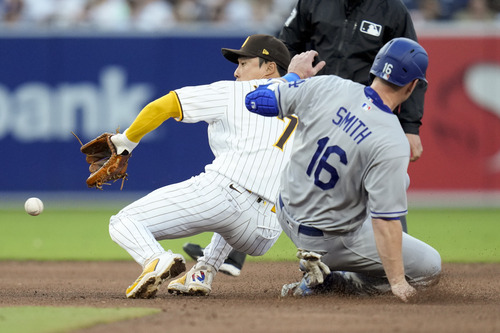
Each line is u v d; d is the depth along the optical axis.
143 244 17.16
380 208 15.71
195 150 46.50
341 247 17.03
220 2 51.75
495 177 46.44
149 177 46.84
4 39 47.34
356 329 12.97
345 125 15.89
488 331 12.93
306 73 18.69
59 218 43.00
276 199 17.67
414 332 12.76
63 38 47.28
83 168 47.62
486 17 50.16
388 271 16.28
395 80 15.88
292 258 30.27
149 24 52.09
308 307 15.83
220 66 47.09
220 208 17.53
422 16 50.31
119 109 47.38
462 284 21.56
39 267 28.08
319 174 16.20
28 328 12.58
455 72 46.44
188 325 13.29
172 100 17.73
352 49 22.02
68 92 47.44
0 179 47.75
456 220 41.66
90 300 17.42
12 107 47.59
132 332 12.57
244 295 18.95
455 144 46.53
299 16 22.69
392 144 15.54
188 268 26.78
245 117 17.92
